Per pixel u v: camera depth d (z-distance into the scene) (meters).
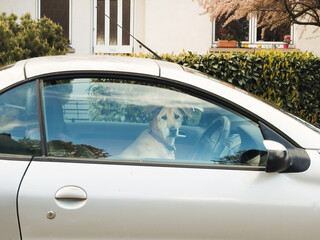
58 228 2.23
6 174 2.27
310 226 2.34
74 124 2.47
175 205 2.29
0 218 2.21
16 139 2.39
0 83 2.45
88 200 2.25
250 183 2.37
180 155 2.48
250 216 2.32
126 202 2.27
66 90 2.49
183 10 13.06
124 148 2.46
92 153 2.42
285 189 2.36
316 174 2.40
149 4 13.08
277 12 8.30
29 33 7.87
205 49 13.10
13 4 13.52
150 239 2.28
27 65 2.55
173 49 13.13
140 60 2.75
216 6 8.58
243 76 7.80
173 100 2.54
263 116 2.52
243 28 13.31
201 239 2.30
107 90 2.52
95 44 13.71
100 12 13.68
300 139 2.49
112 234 2.26
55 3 13.60
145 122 2.51
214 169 2.41
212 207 2.30
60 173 2.30
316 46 12.73
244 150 2.48
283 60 7.84
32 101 2.45
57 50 8.52
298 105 8.01
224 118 2.53
